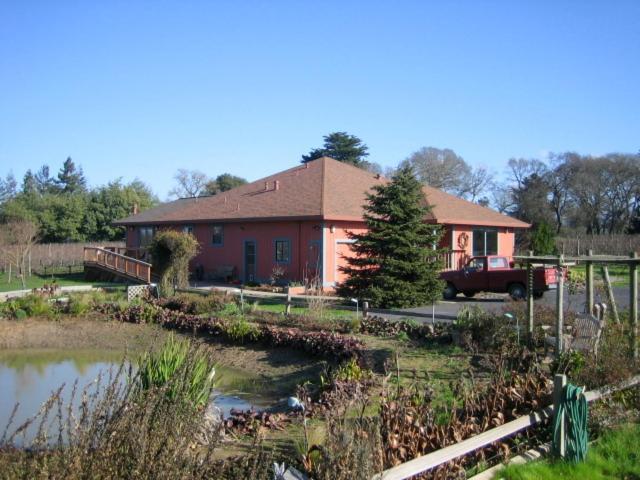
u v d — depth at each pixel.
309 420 7.48
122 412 3.99
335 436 4.68
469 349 11.60
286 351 13.72
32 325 18.06
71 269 39.94
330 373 11.16
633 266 9.55
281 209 26.84
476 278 22.62
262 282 27.45
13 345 16.09
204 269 30.77
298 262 25.97
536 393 6.58
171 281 22.70
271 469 5.02
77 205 54.06
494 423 6.14
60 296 21.45
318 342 12.94
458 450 5.05
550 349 10.03
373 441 4.76
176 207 37.75
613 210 56.59
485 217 30.66
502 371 7.64
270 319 16.14
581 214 57.19
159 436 3.95
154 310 18.12
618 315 10.74
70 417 3.83
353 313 16.55
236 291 23.09
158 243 22.72
